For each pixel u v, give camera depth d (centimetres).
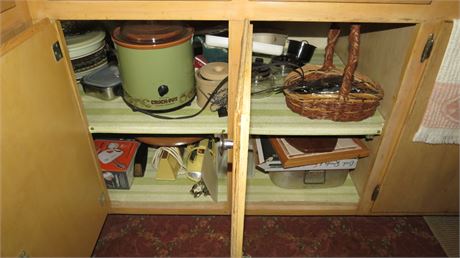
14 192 60
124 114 99
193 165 123
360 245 114
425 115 88
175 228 119
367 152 107
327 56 105
